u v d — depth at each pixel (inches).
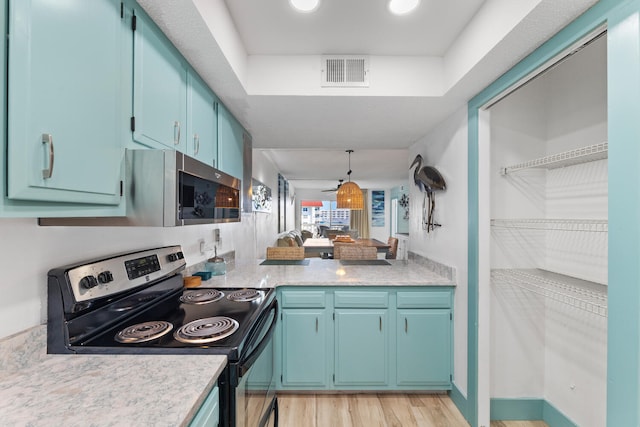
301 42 65.7
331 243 225.8
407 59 70.9
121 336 43.4
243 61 66.2
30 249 37.2
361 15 56.7
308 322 82.4
